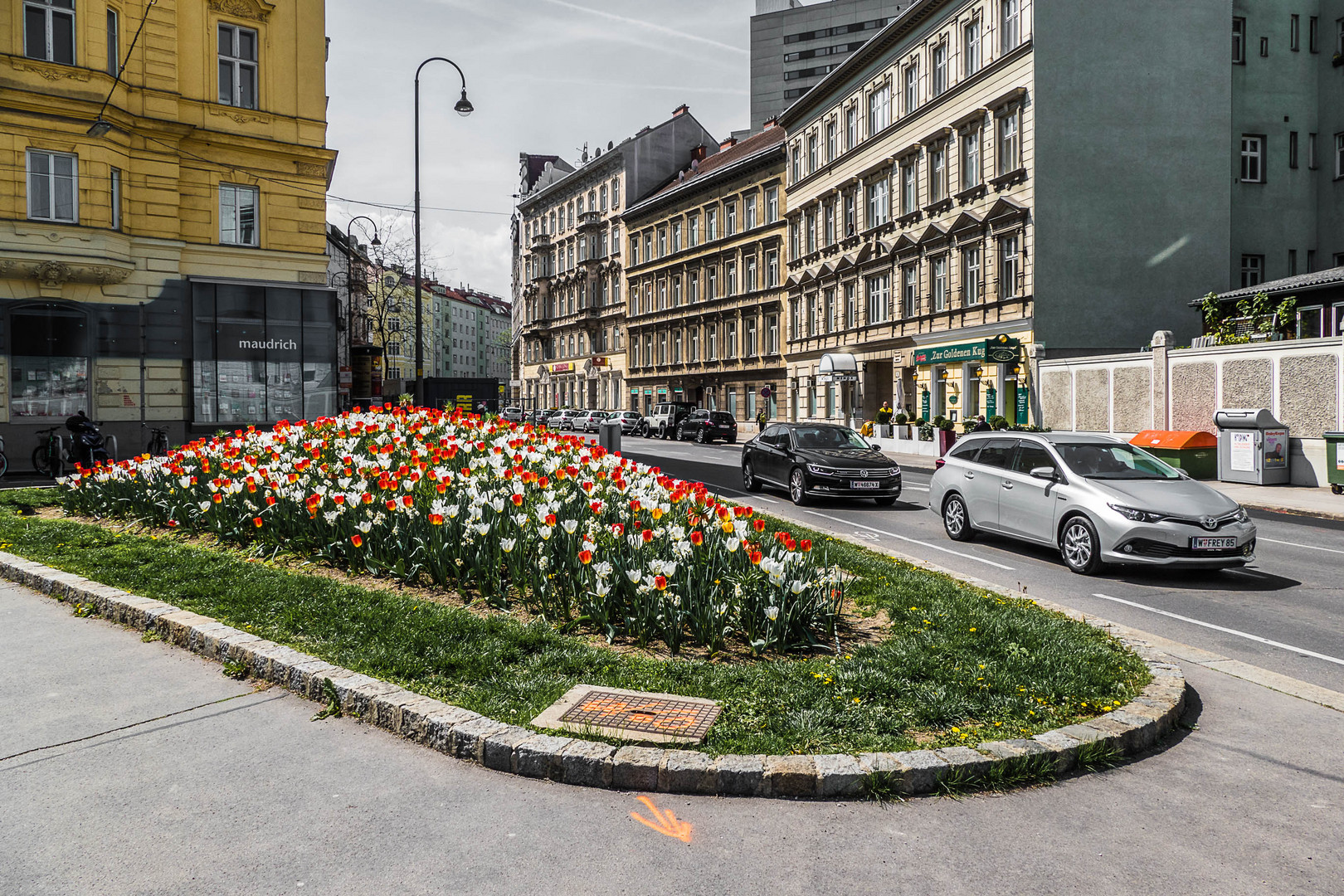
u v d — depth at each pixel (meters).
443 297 136.25
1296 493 17.55
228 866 3.22
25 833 3.46
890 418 34.28
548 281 73.12
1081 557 9.34
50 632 6.27
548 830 3.52
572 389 70.06
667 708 4.60
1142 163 27.66
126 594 6.77
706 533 7.20
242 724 4.59
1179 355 21.81
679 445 40.94
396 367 94.81
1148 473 9.87
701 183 51.81
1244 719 4.91
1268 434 18.72
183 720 4.63
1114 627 6.61
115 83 19.95
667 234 56.66
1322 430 18.44
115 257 20.72
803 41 97.06
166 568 7.78
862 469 15.31
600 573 6.02
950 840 3.46
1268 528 13.28
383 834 3.47
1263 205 29.78
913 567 8.89
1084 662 5.36
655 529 6.89
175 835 3.45
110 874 3.17
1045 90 27.12
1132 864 3.29
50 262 19.73
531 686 4.85
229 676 5.31
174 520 10.22
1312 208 30.17
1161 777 4.12
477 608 6.78
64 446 19.08
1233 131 29.52
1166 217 27.80
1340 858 3.35
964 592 7.46
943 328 31.92
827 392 41.28
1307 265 30.14
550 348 74.06
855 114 38.53
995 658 5.49
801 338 43.66
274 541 8.77
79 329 20.78
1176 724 4.78
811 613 5.95
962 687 4.92
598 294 65.81
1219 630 7.08
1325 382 18.39
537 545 6.97
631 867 3.23
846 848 3.39
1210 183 28.03
